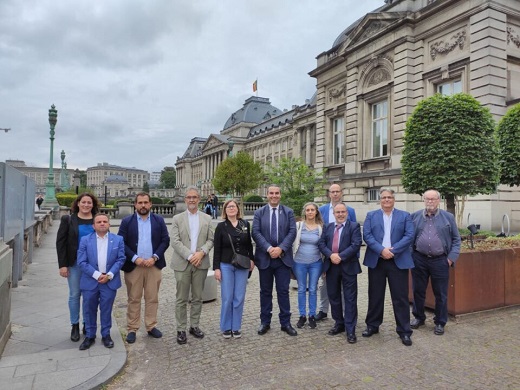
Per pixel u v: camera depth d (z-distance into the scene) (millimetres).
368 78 24953
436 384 4270
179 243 5602
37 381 4133
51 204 30031
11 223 7352
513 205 18047
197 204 5836
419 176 12906
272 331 6012
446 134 12172
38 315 6492
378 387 4207
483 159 12078
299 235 6250
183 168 146875
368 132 24984
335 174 28406
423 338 5684
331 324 6379
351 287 5660
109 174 193750
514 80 18641
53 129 29969
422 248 5926
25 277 9391
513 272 7055
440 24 20219
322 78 30062
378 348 5324
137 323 5641
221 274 5707
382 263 5703
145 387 4230
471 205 18062
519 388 4172
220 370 4648
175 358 4996
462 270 6496
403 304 5539
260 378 4434
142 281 5688
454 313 6445
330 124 29594
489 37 17953
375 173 23391
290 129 83375
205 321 6520
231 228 5738
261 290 5906
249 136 105062
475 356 5012
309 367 4719
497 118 17828
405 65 21766
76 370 4422
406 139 13633
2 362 4621
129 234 5602
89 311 5152
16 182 7898
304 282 6238
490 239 8141
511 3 18469
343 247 5746
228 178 63438
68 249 5371
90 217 5523
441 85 20672
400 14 22000
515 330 5965
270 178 18609
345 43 26609
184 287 5598
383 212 5844
